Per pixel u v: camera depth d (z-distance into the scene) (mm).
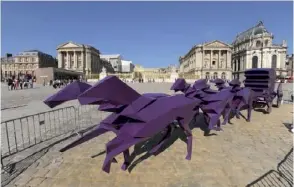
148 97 4926
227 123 9461
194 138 7359
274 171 5008
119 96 4477
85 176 4777
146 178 4707
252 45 87562
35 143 6699
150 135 4547
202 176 4801
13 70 91812
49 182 4535
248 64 87500
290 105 15000
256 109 13133
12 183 4492
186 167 5219
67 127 8688
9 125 8922
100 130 6039
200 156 5859
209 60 91812
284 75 80938
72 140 7121
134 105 4629
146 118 4547
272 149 6387
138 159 5648
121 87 4484
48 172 4945
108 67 118500
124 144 4301
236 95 9953
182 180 4633
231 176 4797
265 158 5734
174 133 7805
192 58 101625
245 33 98375
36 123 9336
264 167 5219
